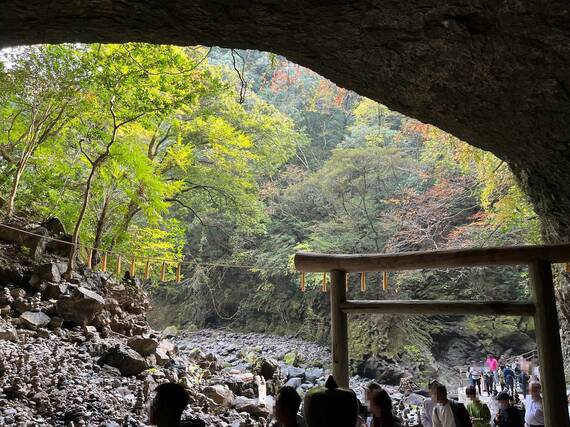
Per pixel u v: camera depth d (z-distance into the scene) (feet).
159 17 13.12
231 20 13.26
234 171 60.29
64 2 12.12
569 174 19.12
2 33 13.26
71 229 39.14
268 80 104.06
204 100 51.49
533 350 66.23
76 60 32.27
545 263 15.84
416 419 31.81
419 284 75.72
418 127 53.57
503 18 11.94
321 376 59.41
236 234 84.79
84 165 41.45
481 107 16.37
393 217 69.15
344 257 18.78
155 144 51.80
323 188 77.20
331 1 12.22
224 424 22.18
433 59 14.17
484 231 55.67
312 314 81.92
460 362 69.56
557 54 12.70
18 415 15.75
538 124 16.51
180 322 87.76
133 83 32.17
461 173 62.08
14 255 30.04
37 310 26.76
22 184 37.99
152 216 40.09
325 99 95.86
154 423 7.95
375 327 70.49
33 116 33.88
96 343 26.53
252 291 88.58
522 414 19.88
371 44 13.97
